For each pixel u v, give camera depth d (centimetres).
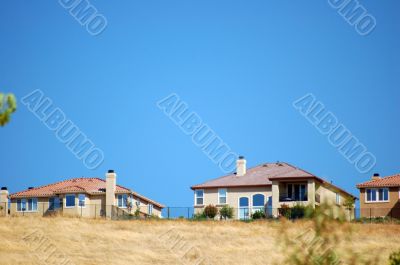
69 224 9288
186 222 9819
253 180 11500
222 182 11625
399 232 8538
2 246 7688
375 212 10744
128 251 7769
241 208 11275
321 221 2844
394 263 3253
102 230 9031
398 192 10850
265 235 8681
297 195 11138
